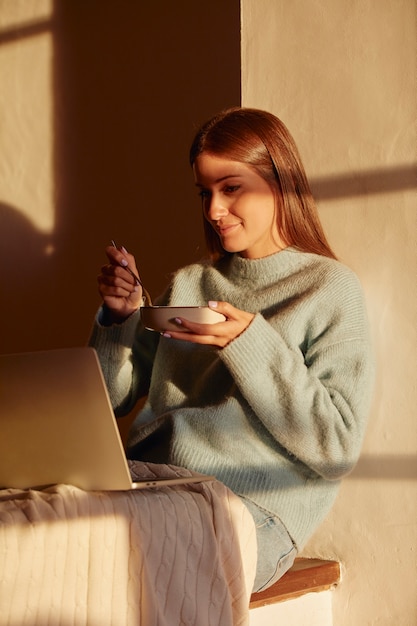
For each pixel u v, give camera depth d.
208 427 1.97
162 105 3.22
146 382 2.35
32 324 3.55
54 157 3.49
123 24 3.33
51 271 3.49
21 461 1.64
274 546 1.91
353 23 2.30
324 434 1.86
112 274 2.18
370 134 2.26
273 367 1.86
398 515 2.20
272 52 2.43
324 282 2.02
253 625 2.01
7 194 3.59
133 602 1.54
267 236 2.13
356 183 2.28
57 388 1.54
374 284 2.25
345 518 2.27
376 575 2.22
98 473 1.59
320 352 1.96
